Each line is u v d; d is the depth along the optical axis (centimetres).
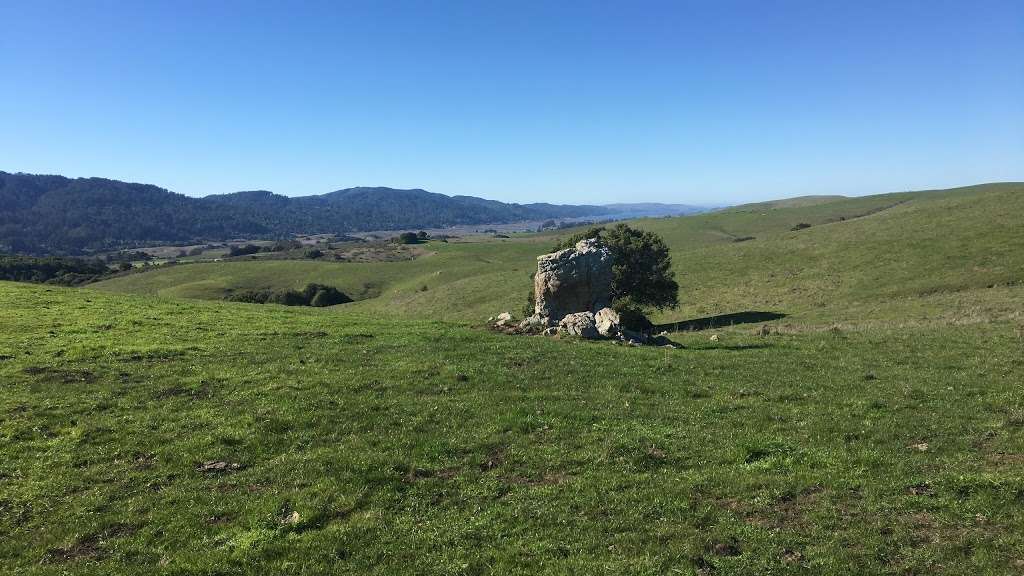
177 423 1703
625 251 6106
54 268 15125
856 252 7494
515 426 1680
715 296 7175
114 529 1159
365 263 14912
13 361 2298
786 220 16375
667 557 999
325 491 1279
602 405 1883
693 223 17612
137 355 2467
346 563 1020
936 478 1221
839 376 2288
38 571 1008
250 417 1742
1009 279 5150
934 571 923
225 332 3052
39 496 1285
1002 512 1067
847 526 1071
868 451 1412
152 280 13550
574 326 3306
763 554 997
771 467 1354
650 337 3375
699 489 1251
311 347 2752
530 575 970
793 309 5928
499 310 7900
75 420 1712
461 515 1182
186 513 1202
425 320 3847
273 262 15250
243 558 1035
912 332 3316
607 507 1187
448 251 16200
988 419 1641
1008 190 8769
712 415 1777
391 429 1667
